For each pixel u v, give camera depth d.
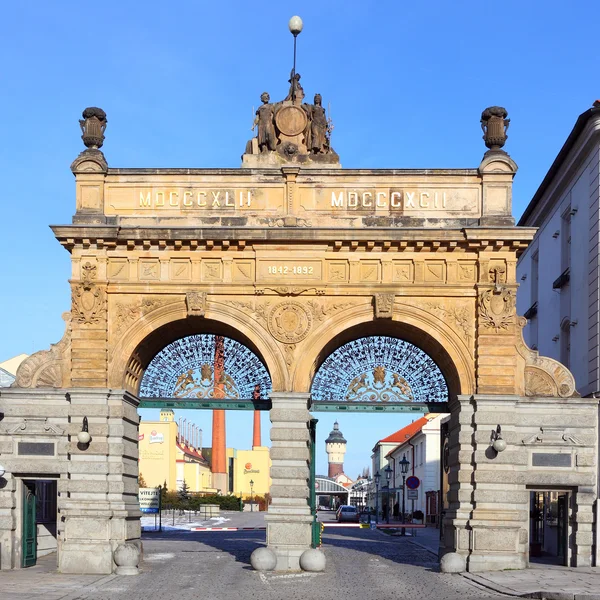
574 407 32.12
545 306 47.50
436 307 32.38
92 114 33.53
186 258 32.72
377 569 31.97
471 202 33.03
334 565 33.22
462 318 32.34
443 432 35.94
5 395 32.25
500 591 25.27
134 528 32.97
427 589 26.34
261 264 32.50
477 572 30.38
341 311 32.38
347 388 34.47
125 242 32.50
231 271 32.59
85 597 24.39
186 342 34.72
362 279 32.47
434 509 78.69
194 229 32.25
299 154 33.72
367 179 33.16
